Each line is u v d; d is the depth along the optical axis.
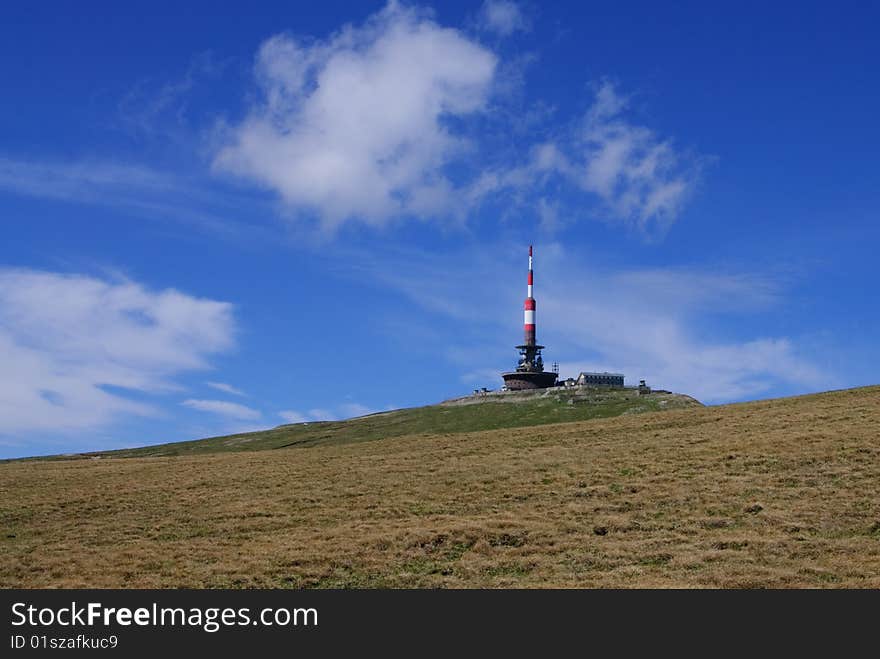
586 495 43.06
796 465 44.28
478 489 46.25
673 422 64.62
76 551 39.16
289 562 35.19
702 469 45.81
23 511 48.41
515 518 39.69
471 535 37.09
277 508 45.38
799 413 60.22
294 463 61.94
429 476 50.84
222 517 44.28
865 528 34.16
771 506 37.97
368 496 46.59
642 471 46.94
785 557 31.91
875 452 44.56
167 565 36.03
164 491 52.66
